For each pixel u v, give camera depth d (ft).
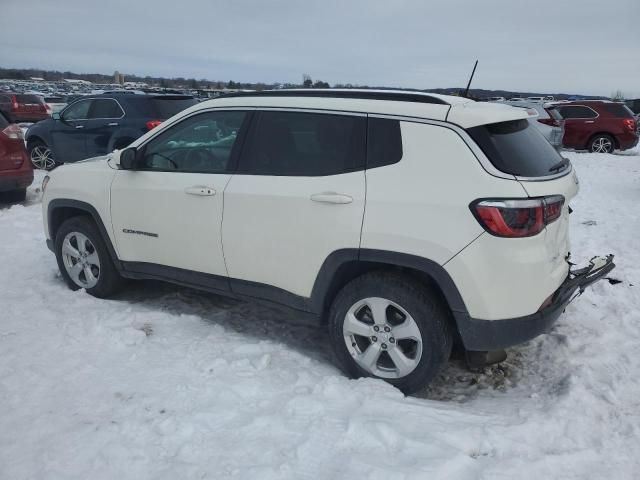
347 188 11.29
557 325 14.66
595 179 40.60
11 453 9.20
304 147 12.10
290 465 8.92
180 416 10.17
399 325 11.18
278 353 12.89
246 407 10.58
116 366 12.10
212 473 8.74
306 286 12.04
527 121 12.17
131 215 14.55
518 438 9.80
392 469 8.71
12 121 28.37
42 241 22.09
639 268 19.34
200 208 13.23
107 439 9.53
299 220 11.78
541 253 10.36
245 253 12.69
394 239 10.75
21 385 11.20
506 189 10.02
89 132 36.06
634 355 13.08
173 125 14.14
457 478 8.66
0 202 29.76
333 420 10.11
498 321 10.34
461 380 12.41
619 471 9.10
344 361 11.94
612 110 57.98
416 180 10.70
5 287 16.87
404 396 11.12
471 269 10.20
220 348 13.03
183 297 16.43
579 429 10.15
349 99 11.91
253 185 12.45
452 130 10.58
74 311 14.97
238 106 13.17
